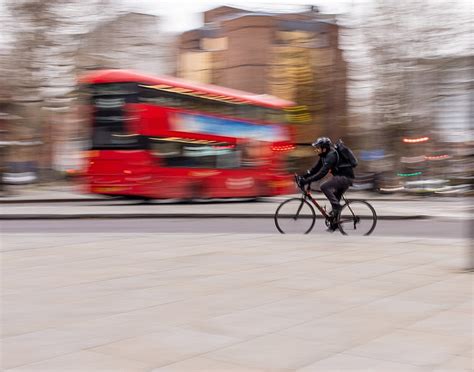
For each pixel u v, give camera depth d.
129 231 15.27
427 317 5.93
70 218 18.53
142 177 21.86
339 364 4.48
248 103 25.09
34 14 39.38
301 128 49.31
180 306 6.40
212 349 4.86
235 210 21.06
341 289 7.32
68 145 47.81
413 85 44.38
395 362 4.53
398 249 11.05
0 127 40.53
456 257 10.05
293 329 5.48
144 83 22.05
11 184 33.19
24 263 9.25
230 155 24.30
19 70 40.12
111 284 7.61
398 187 41.66
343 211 13.20
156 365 4.45
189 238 12.52
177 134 22.69
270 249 10.95
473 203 8.88
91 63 41.34
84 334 5.29
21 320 5.78
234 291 7.19
